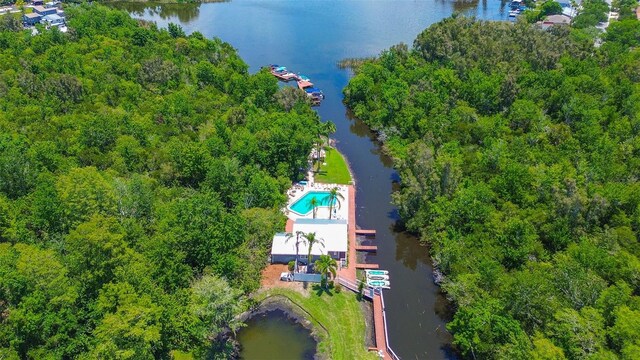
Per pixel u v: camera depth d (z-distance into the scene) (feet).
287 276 284.61
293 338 251.80
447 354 246.27
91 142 352.08
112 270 214.69
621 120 381.81
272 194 329.52
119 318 194.80
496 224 281.33
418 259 312.71
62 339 198.59
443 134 390.63
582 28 646.33
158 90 479.00
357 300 276.00
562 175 312.09
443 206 303.07
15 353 186.50
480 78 469.16
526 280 226.58
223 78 510.58
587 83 440.86
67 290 202.18
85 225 215.92
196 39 606.55
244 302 258.37
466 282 242.17
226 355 237.86
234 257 260.83
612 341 201.87
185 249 252.62
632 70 462.60
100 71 479.82
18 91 425.69
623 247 263.29
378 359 240.32
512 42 558.56
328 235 302.66
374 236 331.98
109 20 648.38
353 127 483.92
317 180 388.37
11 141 320.09
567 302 223.10
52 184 279.69
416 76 502.38
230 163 328.49
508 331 216.33
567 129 370.53
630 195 286.87
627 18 648.79
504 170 322.55
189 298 232.32
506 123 403.13
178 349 227.40
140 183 281.33
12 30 627.05
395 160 391.86
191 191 320.29
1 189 284.00
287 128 383.65
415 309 274.36
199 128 406.00
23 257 204.03
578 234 277.03
